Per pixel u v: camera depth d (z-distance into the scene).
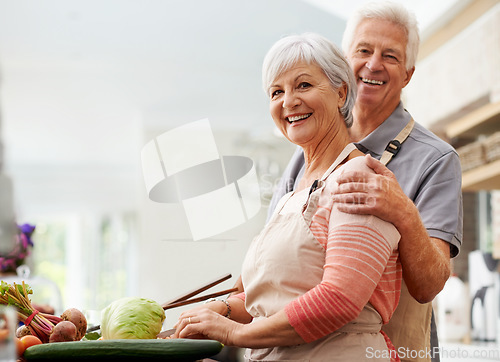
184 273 1.84
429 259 1.37
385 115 1.94
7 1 5.26
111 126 8.59
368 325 1.27
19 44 6.00
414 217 1.29
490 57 3.70
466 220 4.50
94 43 6.07
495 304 3.38
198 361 1.19
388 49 1.92
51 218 16.25
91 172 11.70
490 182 3.61
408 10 1.97
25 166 11.23
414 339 1.65
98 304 12.94
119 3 5.38
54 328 1.25
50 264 16.62
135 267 12.77
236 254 1.81
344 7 5.19
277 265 1.28
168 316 1.99
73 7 5.39
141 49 6.16
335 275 1.19
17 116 8.01
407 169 1.78
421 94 4.66
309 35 1.41
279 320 1.20
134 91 6.91
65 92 7.11
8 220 1.65
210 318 1.27
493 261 3.48
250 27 5.71
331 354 1.24
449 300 3.44
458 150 3.86
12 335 0.95
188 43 6.07
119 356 1.11
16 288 1.32
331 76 1.39
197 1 5.34
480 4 3.80
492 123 3.88
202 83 6.79
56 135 9.09
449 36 4.26
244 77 6.70
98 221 13.12
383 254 1.22
